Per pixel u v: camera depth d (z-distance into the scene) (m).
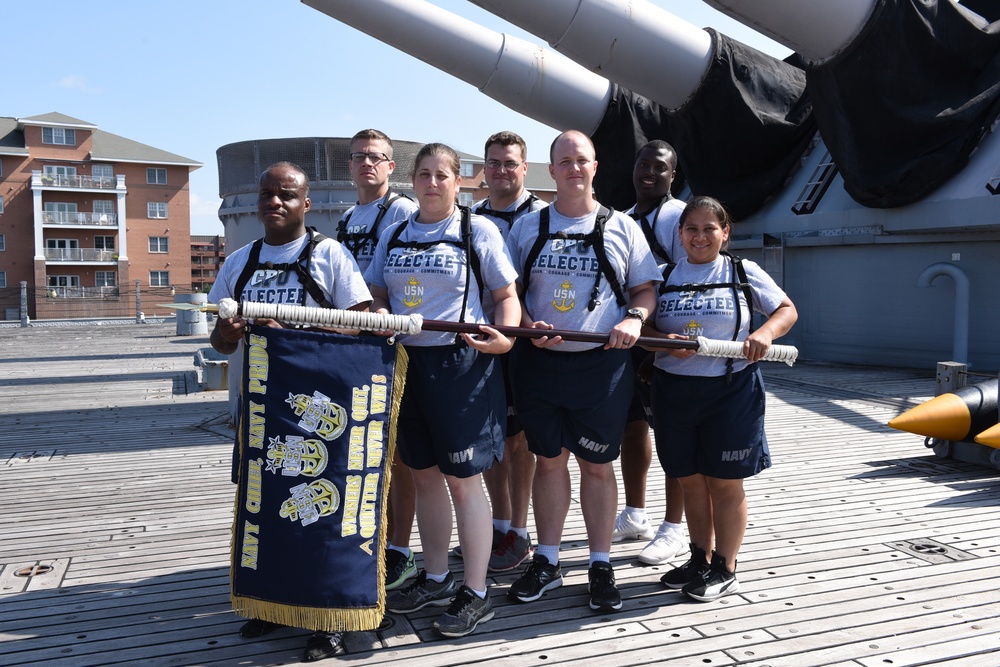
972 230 11.16
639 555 3.73
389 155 3.76
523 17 9.90
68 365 14.27
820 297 13.16
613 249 3.16
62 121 48.06
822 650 2.81
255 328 2.78
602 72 10.88
